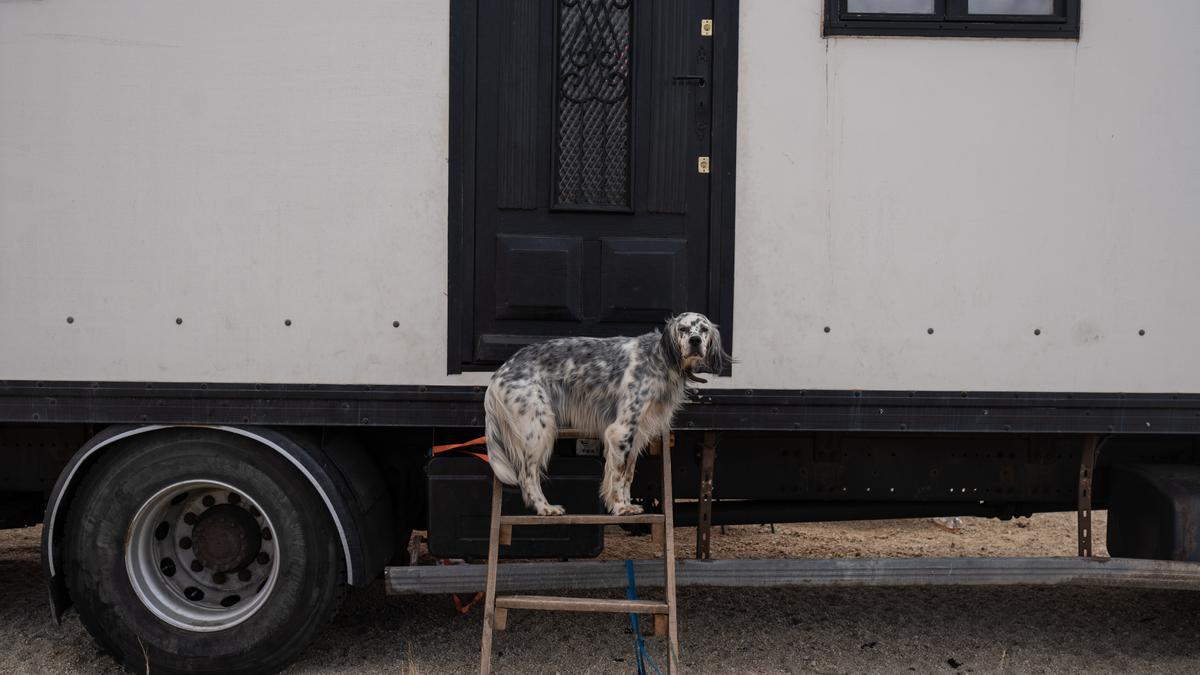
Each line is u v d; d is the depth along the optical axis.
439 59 3.10
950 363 3.16
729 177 3.15
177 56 3.05
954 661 3.41
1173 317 3.17
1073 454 3.48
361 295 3.11
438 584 3.09
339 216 3.10
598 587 3.13
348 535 3.10
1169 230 3.16
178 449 3.11
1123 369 3.17
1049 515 6.23
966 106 3.14
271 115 3.08
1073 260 3.16
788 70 3.13
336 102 3.09
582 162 3.18
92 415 3.08
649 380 2.83
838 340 3.16
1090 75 3.13
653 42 3.15
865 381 3.16
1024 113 3.14
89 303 3.07
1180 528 3.17
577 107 3.17
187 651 3.12
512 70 3.14
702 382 2.90
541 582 3.11
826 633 3.73
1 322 3.07
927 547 5.24
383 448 3.54
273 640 3.12
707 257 3.19
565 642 3.55
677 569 3.15
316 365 3.11
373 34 3.09
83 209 3.05
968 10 3.12
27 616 3.79
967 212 3.14
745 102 3.14
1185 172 3.15
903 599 4.21
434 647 3.51
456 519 3.15
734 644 3.58
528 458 2.87
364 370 3.12
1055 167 3.14
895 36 3.12
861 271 3.15
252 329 3.09
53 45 3.03
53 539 3.11
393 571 3.10
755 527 5.67
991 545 5.31
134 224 3.06
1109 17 3.13
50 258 3.05
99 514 3.12
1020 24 3.12
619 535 5.27
